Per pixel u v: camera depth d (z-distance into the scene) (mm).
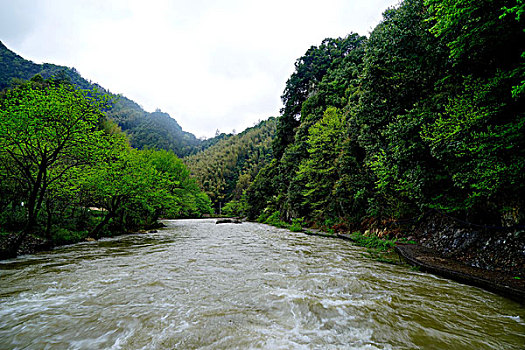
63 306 4266
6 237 9039
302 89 46469
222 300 4461
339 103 26312
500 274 5414
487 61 5625
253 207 44406
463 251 7188
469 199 7000
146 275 6164
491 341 3090
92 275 6184
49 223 11336
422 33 7754
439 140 5785
